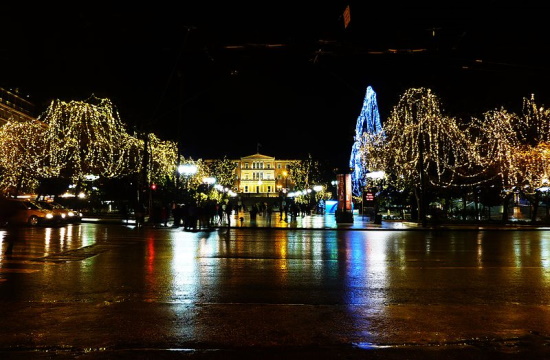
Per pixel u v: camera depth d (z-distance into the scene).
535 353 5.51
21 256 14.63
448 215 47.34
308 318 7.08
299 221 46.16
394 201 50.66
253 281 10.39
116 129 48.88
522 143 38.69
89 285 9.79
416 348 5.68
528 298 8.61
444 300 8.42
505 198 40.44
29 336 6.12
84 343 5.84
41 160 47.28
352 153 54.81
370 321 6.92
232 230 30.89
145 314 7.30
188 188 52.06
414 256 15.55
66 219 33.34
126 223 35.62
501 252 16.95
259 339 6.03
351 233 28.62
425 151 39.03
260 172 159.00
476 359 5.31
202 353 5.48
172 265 12.95
